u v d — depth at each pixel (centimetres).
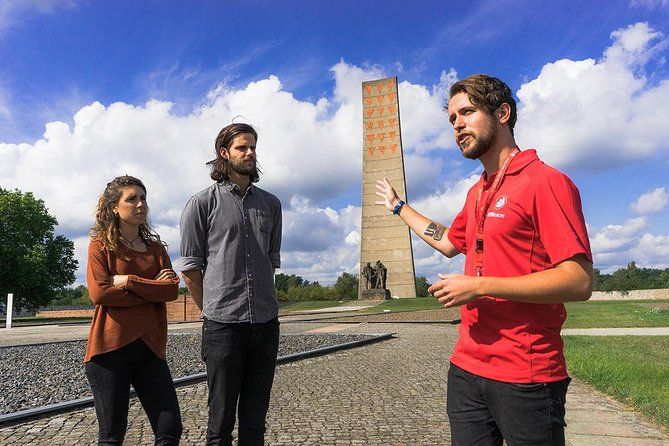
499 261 236
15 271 4516
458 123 255
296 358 1047
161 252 384
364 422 572
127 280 340
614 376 773
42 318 4619
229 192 365
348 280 9700
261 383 359
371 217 5566
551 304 228
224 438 344
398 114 5650
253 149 367
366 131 5691
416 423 568
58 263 4944
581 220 222
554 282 210
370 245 5522
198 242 359
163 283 351
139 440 509
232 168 365
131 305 345
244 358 353
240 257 355
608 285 7481
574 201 224
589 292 214
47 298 4806
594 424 549
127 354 341
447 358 1068
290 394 718
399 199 345
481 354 235
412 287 5384
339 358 1072
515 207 232
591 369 826
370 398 692
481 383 233
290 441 505
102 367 338
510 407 223
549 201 222
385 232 5512
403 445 493
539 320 226
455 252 304
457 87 259
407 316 2545
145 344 347
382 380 820
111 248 353
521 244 232
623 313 2422
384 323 2128
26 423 566
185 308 3002
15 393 708
